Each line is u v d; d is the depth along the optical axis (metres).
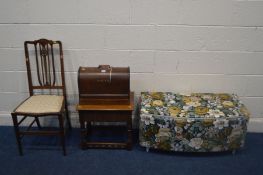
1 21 2.28
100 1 2.21
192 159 2.26
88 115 2.18
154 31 2.31
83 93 2.15
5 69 2.46
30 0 2.21
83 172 2.09
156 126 2.14
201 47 2.36
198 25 2.28
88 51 2.39
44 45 2.29
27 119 2.64
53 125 2.68
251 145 2.46
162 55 2.39
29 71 2.35
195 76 2.47
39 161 2.21
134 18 2.27
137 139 2.51
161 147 2.23
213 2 2.20
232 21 2.26
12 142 2.44
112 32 2.32
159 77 2.48
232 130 2.15
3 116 2.63
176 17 2.26
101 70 2.15
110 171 2.10
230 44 2.35
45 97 2.30
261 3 2.20
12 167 2.13
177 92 2.54
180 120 2.09
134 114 2.60
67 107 2.57
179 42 2.34
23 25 2.30
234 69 2.44
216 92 2.54
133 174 2.07
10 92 2.56
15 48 2.38
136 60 2.42
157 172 2.10
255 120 2.61
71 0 2.21
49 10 2.25
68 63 2.43
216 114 2.13
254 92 2.53
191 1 2.20
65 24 2.29
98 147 2.35
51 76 2.46
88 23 2.29
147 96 2.38
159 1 2.21
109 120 2.21
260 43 2.34
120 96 2.16
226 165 2.20
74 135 2.56
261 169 2.16
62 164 2.17
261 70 2.44
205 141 2.17
